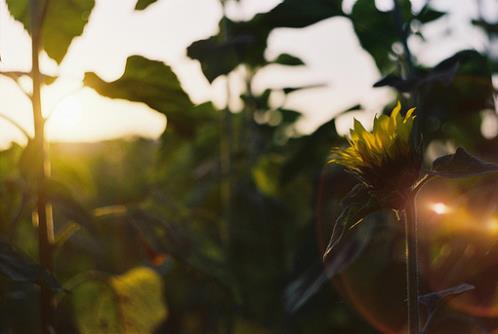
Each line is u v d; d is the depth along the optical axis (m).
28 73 1.60
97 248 2.44
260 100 3.02
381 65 2.13
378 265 1.97
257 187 2.95
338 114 2.03
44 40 1.80
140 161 3.90
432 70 1.49
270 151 2.90
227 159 2.78
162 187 3.07
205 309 3.06
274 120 3.14
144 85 1.66
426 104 1.94
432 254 1.68
